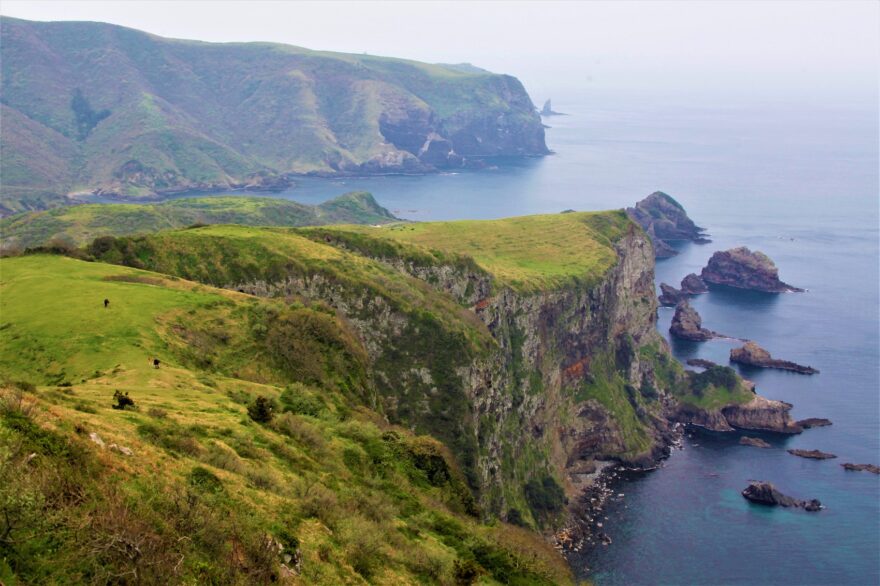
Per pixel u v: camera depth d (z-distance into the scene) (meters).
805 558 125.12
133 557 27.53
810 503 143.50
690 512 142.00
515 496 133.75
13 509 26.05
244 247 132.25
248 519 36.84
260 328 93.94
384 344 125.50
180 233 136.12
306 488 46.16
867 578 119.38
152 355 75.69
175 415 52.44
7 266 106.69
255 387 75.75
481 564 54.72
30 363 72.69
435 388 122.75
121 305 88.44
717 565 122.88
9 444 29.83
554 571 63.75
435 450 74.69
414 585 43.03
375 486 59.16
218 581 30.33
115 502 30.16
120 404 49.22
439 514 60.09
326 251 140.50
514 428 145.88
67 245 128.88
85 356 73.19
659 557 125.62
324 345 99.19
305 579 35.84
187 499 34.16
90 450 33.59
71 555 26.23
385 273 142.12
